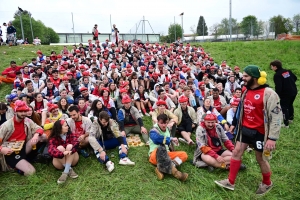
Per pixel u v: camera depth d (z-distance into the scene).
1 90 8.77
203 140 4.37
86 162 4.50
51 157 4.31
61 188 3.75
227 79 8.98
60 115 5.05
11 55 13.87
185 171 4.26
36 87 7.94
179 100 5.61
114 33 18.36
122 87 7.14
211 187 3.80
